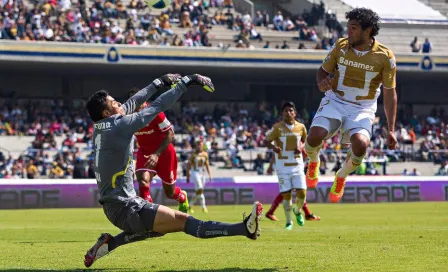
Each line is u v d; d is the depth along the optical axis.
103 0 47.44
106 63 42.97
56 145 40.00
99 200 7.75
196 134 43.06
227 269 8.57
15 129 41.41
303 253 10.28
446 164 40.72
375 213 23.50
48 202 29.27
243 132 44.16
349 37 9.68
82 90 49.19
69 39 43.22
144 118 7.64
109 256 10.14
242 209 27.23
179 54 44.16
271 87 53.06
